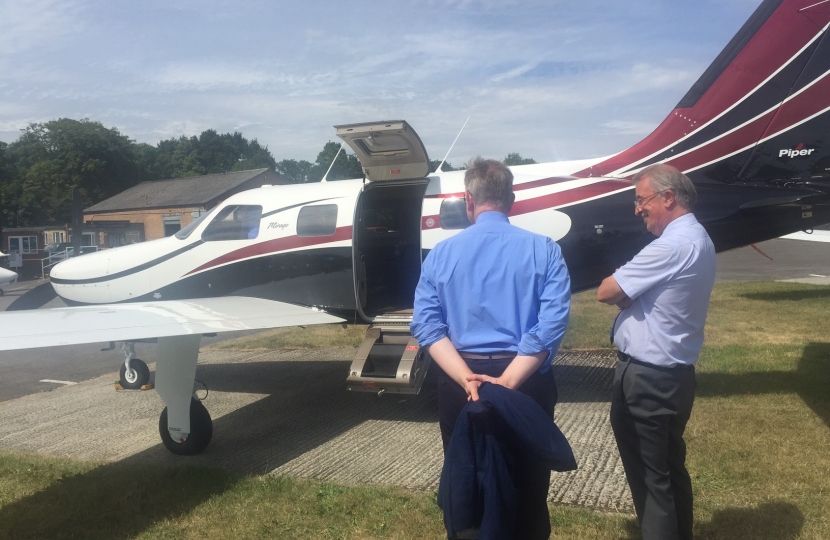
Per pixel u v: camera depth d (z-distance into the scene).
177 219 35.22
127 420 5.90
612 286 2.71
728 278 16.36
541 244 2.31
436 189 6.07
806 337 8.23
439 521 3.52
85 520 3.70
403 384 5.04
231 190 35.59
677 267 2.61
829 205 5.59
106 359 9.18
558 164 6.38
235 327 4.85
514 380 2.15
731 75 5.96
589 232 5.79
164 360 4.81
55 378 7.97
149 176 90.94
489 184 2.42
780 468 3.96
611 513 3.53
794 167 5.90
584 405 5.82
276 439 5.22
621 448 2.85
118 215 37.09
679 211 2.78
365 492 3.94
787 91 5.86
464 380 2.17
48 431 5.64
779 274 17.23
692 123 6.08
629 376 2.75
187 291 6.71
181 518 3.69
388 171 6.11
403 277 7.02
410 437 5.16
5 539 3.52
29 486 4.23
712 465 4.04
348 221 6.05
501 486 2.04
